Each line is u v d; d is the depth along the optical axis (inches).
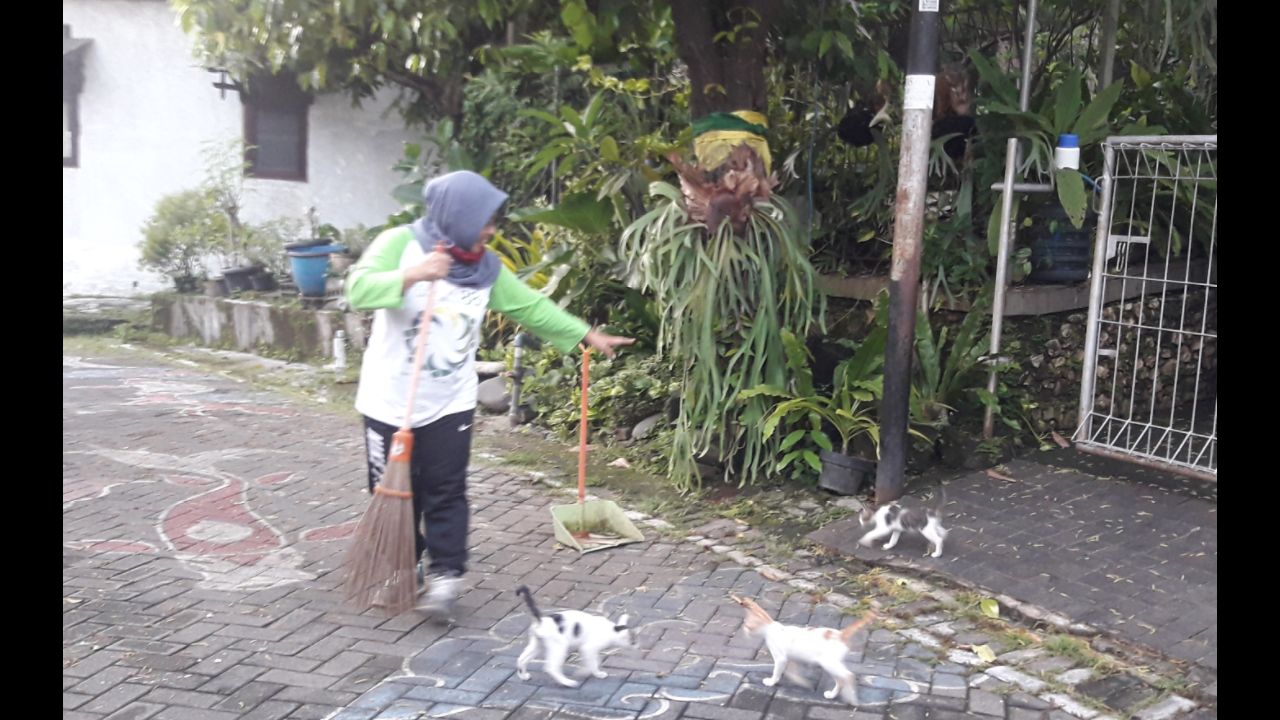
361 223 488.4
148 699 140.7
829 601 174.6
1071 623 159.9
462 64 417.1
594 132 278.8
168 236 470.0
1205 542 185.3
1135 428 254.1
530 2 282.8
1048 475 222.2
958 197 258.8
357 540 159.0
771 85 292.8
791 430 233.6
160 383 367.2
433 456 163.9
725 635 162.4
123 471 252.5
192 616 167.8
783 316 235.5
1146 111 280.2
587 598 177.0
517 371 295.4
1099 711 137.8
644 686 145.9
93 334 468.8
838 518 209.6
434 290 157.3
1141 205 260.8
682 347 227.8
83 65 499.2
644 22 275.7
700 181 225.3
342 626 165.2
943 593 174.4
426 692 144.0
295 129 489.4
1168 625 157.4
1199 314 276.1
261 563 192.2
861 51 265.7
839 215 286.2
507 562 193.2
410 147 415.8
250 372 390.6
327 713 138.1
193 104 495.8
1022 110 249.8
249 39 415.2
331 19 389.4
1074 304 248.7
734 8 255.6
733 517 215.3
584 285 284.0
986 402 229.0
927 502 205.0
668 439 255.6
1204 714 136.1
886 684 145.9
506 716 137.6
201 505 227.0
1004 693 142.9
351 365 389.4
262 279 460.4
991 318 241.6
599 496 231.1
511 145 376.5
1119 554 182.7
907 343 204.5
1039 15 281.3
